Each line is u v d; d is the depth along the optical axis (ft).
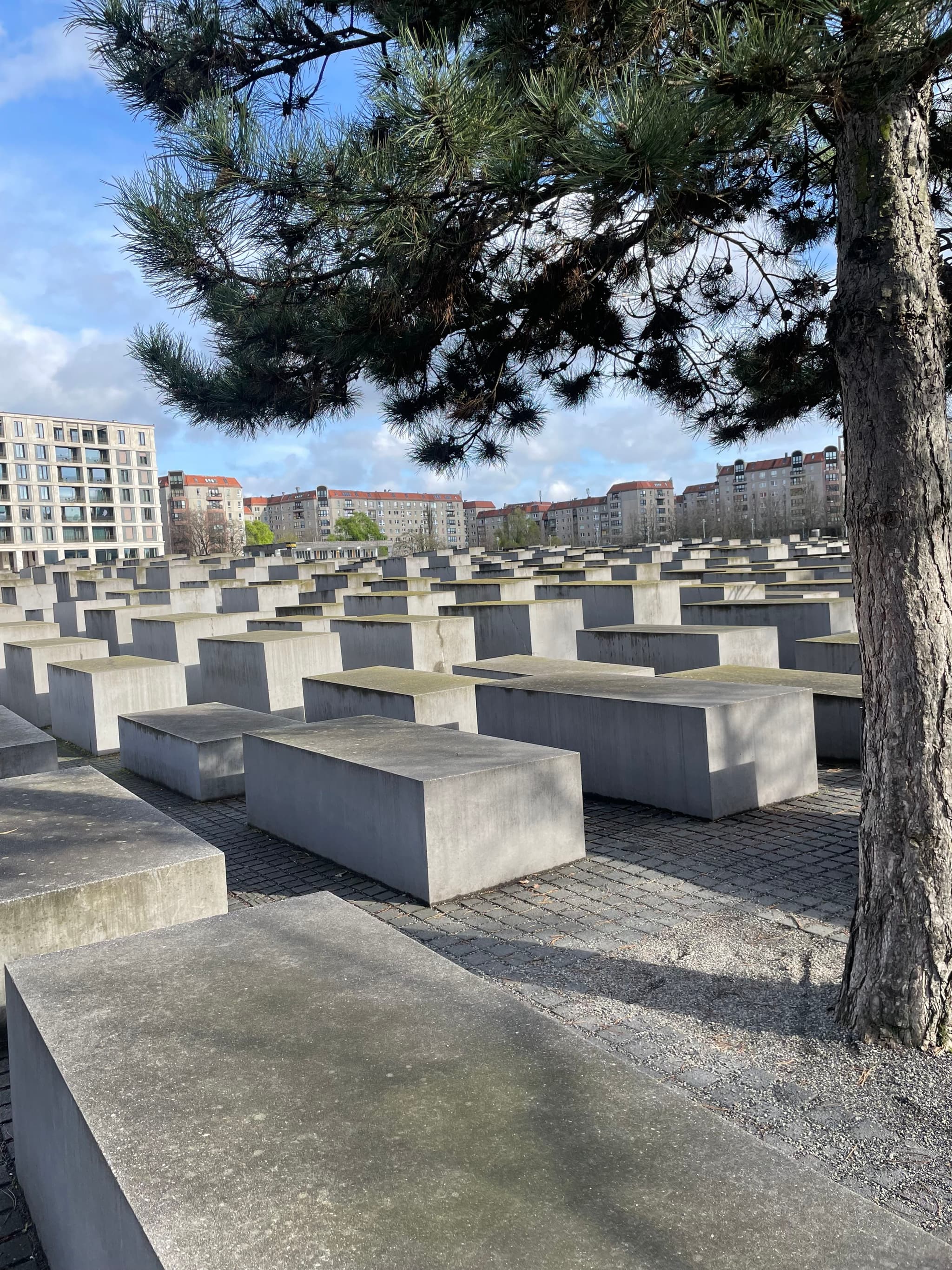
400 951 11.73
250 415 23.93
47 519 413.39
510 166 14.79
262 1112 8.14
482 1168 7.30
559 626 57.06
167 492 597.93
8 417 399.85
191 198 17.74
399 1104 8.24
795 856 24.06
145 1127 7.97
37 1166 10.78
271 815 28.30
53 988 10.87
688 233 22.12
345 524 511.40
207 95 19.33
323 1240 6.51
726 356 25.32
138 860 17.95
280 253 19.12
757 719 28.40
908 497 13.82
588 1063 8.96
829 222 23.00
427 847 21.99
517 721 33.58
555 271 21.09
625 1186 7.06
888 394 13.83
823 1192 7.00
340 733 28.76
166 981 10.94
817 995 16.20
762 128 14.17
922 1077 13.46
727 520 372.38
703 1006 16.10
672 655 44.34
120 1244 7.33
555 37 16.87
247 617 67.77
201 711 38.60
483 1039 9.46
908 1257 6.26
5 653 54.19
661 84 13.39
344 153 16.38
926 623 13.87
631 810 29.17
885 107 13.32
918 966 14.14
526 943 19.44
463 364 23.80
